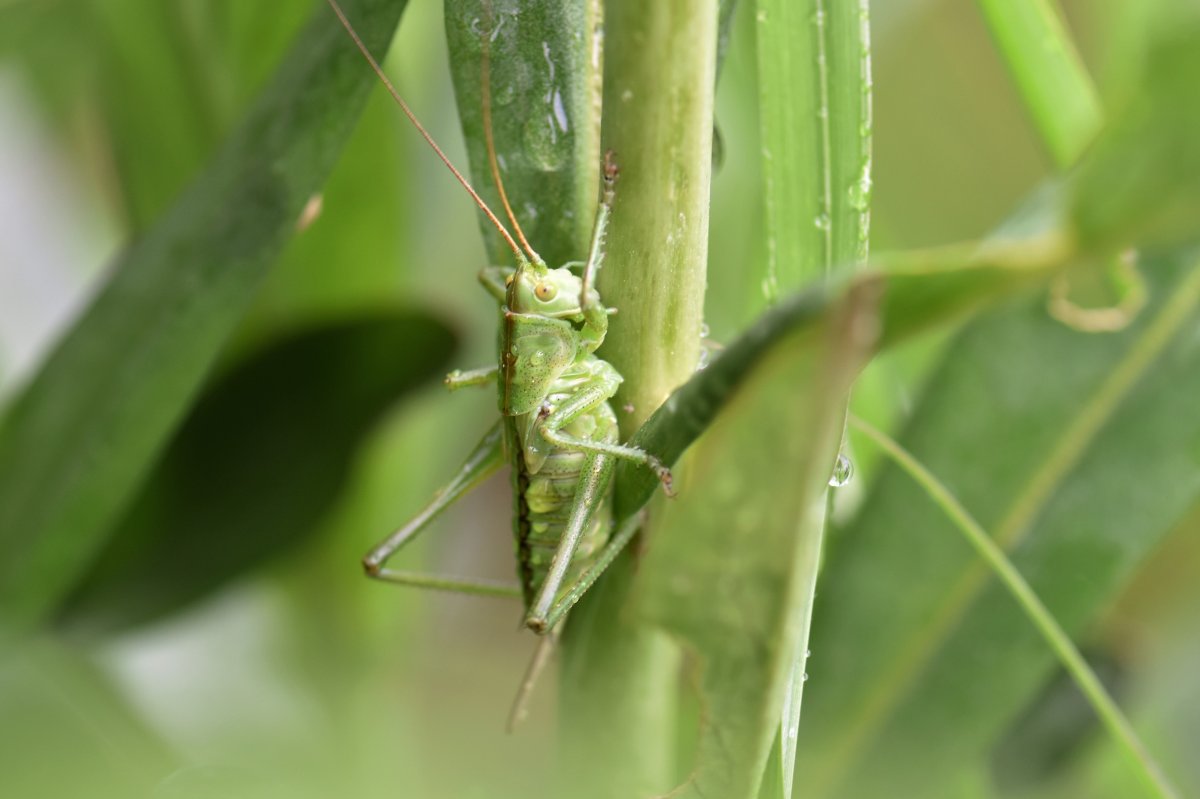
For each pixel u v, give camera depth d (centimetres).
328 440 29
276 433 29
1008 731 30
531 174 26
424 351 29
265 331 30
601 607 26
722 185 32
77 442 28
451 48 26
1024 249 22
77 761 29
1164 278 28
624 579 26
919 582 28
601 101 26
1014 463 28
